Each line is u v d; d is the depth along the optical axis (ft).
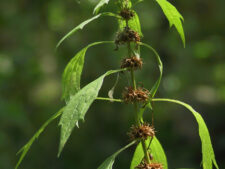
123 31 8.63
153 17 36.70
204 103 36.86
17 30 33.94
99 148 31.55
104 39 33.53
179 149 33.94
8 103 28.30
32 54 33.32
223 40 42.06
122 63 8.70
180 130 35.27
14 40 33.76
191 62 39.06
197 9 41.88
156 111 35.35
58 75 36.06
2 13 34.19
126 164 30.91
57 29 35.96
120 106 33.45
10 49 33.42
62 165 30.40
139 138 8.68
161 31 37.70
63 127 7.01
